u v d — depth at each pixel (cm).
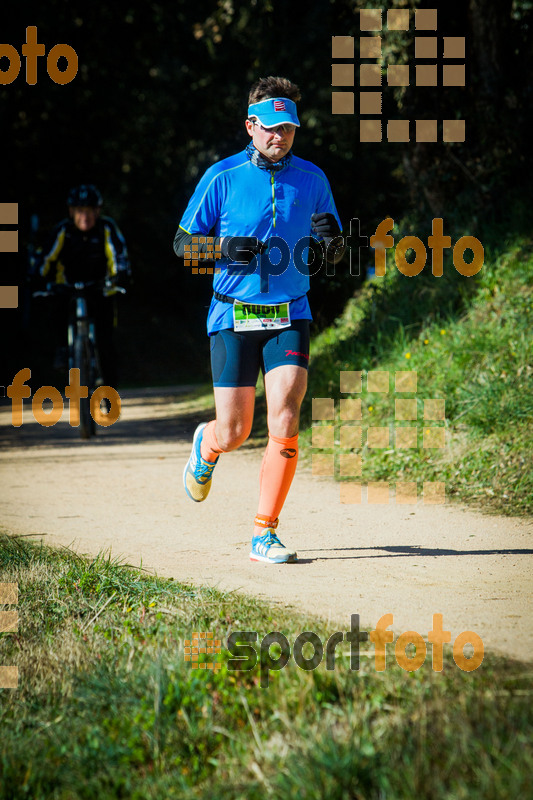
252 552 1162
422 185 2612
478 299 2159
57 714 670
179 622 829
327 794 505
